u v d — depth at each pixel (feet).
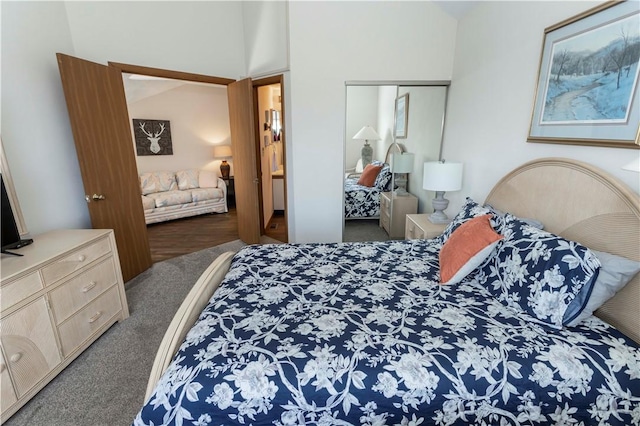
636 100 4.48
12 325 5.20
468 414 3.59
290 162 12.07
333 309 4.78
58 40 8.48
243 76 13.05
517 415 3.62
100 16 9.34
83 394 5.72
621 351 3.84
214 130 21.44
